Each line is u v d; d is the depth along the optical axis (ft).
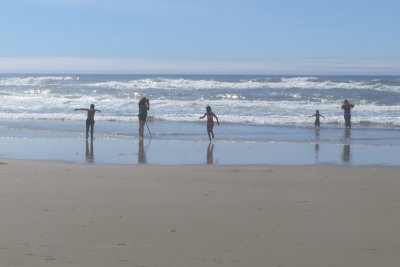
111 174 35.83
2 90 171.94
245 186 31.22
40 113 101.04
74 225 21.52
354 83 177.27
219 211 24.31
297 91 162.91
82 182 32.14
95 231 20.62
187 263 16.76
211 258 17.30
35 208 24.63
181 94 155.33
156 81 203.41
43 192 28.63
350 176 35.40
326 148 55.42
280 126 82.38
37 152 50.80
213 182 32.71
